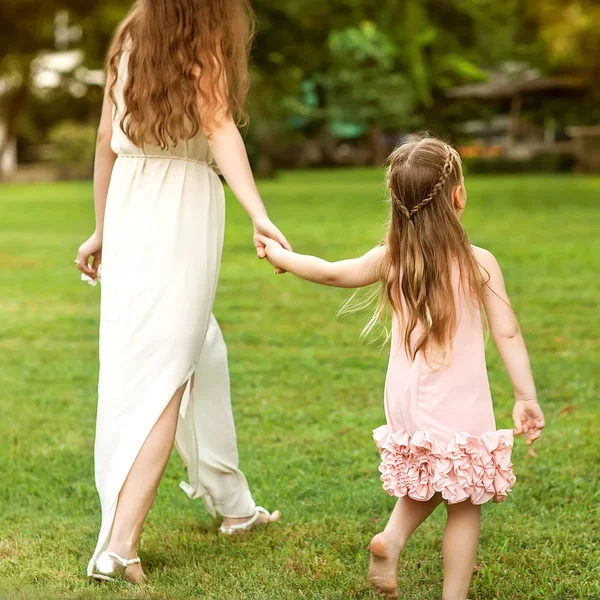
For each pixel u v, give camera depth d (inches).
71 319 438.3
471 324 152.7
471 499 148.0
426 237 152.4
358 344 375.9
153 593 157.2
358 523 196.1
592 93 2021.4
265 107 1873.8
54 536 190.9
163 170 171.9
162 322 168.7
